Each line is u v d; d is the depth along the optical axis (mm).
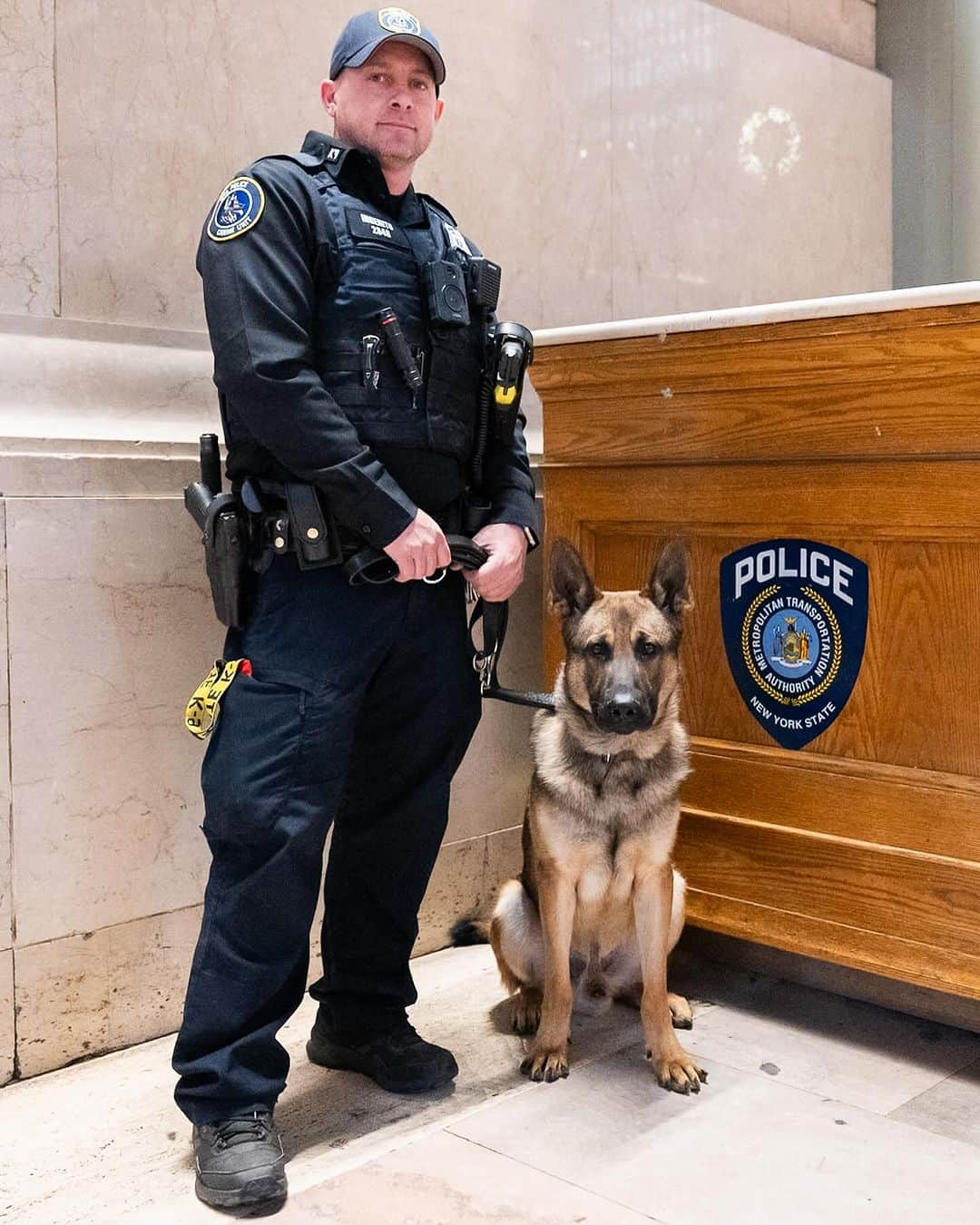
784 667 2762
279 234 2066
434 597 2332
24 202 2535
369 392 2156
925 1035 2729
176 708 2703
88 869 2568
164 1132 2293
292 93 3012
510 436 2432
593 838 2482
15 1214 2006
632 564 3012
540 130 3633
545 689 3170
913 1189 2072
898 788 2588
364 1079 2506
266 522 2150
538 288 3664
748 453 2746
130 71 2691
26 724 2455
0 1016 2449
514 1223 1956
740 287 4371
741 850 2848
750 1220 1973
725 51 4219
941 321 2373
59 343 2607
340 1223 1966
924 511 2494
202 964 2141
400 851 2473
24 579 2436
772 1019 2824
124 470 2604
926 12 4883
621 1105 2383
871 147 4883
